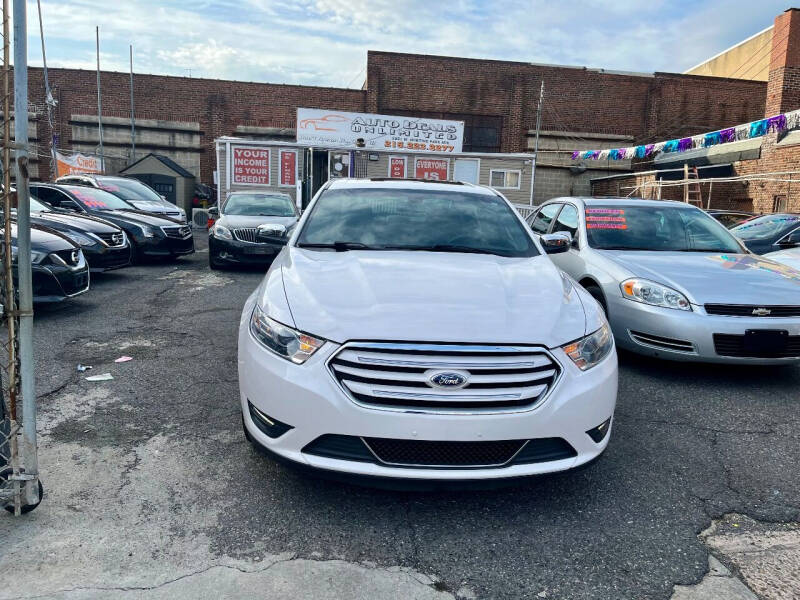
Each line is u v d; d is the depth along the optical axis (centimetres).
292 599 208
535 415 246
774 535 257
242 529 250
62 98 2375
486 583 221
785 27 1725
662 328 443
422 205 415
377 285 285
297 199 1858
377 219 395
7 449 254
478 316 260
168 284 855
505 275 316
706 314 434
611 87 2583
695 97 2600
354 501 275
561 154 2544
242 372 279
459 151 1912
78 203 1013
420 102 2530
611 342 292
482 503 277
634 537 253
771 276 473
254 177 1845
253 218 1017
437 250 367
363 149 1861
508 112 2564
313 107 2495
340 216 396
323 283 290
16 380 247
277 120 2486
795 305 436
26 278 237
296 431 249
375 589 215
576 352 263
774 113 1719
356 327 250
